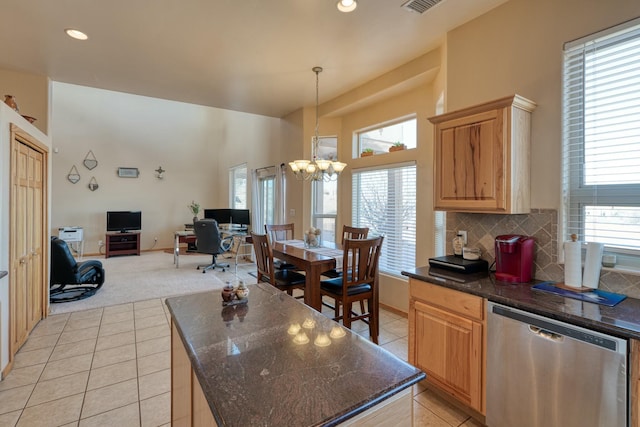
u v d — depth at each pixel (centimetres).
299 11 233
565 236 192
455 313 191
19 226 268
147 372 243
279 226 439
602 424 131
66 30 257
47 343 289
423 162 336
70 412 197
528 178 203
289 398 82
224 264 632
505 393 167
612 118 176
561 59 193
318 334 121
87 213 735
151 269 600
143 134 800
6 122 239
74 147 721
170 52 296
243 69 334
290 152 507
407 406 93
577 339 138
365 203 416
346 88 390
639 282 163
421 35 268
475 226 237
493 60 229
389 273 381
